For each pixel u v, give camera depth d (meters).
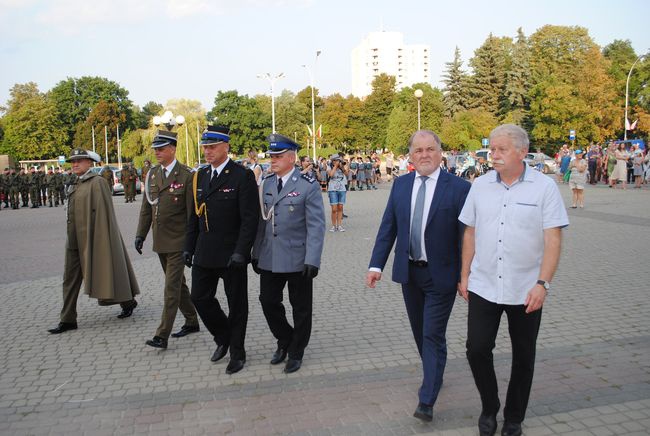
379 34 194.62
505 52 65.62
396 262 3.95
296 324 4.68
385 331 5.65
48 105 80.25
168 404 4.10
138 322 6.27
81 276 6.06
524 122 60.44
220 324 4.91
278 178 4.76
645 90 54.22
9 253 11.63
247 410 3.95
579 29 59.72
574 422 3.62
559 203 3.20
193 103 73.56
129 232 14.65
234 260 4.44
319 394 4.19
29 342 5.63
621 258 8.89
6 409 4.08
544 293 3.12
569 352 4.86
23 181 25.56
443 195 3.79
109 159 84.00
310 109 97.25
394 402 4.00
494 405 3.45
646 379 4.25
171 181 5.36
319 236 4.56
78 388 4.45
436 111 69.12
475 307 3.38
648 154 25.59
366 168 28.98
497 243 3.28
